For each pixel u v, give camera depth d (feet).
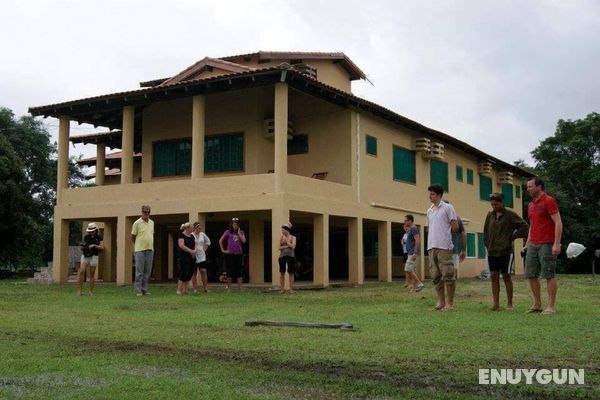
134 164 86.58
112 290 52.60
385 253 69.31
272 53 73.31
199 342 21.21
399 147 73.20
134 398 13.85
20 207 96.68
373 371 16.39
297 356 18.40
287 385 14.98
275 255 52.85
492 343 20.11
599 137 148.87
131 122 63.05
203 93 58.39
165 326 25.81
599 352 18.45
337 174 63.98
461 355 18.16
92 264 47.39
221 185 56.49
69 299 42.11
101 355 19.11
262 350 19.45
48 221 124.26
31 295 46.34
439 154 78.43
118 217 62.75
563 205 142.82
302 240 77.97
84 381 15.58
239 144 64.95
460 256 32.83
